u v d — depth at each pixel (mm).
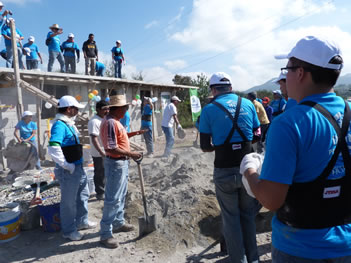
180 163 6348
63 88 9922
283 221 1297
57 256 3227
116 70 12344
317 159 1163
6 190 4980
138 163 3555
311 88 1263
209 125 2693
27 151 6781
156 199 4414
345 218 1212
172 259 3117
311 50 1206
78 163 3518
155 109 15289
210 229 3643
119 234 3701
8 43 8086
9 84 8016
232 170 2584
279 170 1152
